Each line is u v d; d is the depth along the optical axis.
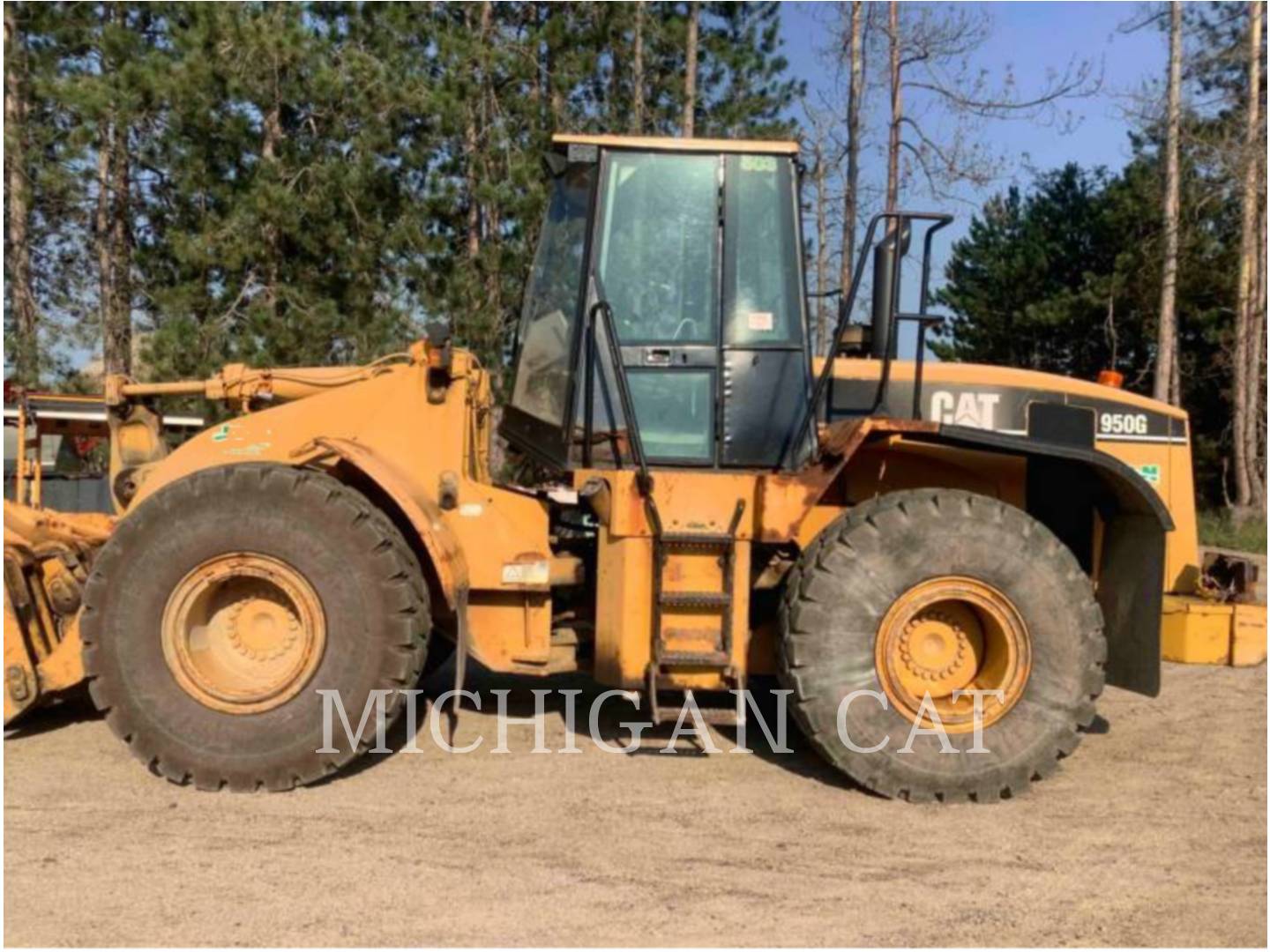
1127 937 3.29
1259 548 16.62
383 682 4.41
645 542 4.65
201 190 13.43
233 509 4.44
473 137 13.98
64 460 7.98
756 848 3.94
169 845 3.85
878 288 4.88
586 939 3.21
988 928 3.34
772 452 5.00
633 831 4.07
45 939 3.16
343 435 4.95
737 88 16.36
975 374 5.50
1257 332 19.66
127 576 4.43
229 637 4.58
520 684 6.45
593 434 4.98
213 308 13.45
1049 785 4.70
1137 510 4.98
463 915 3.36
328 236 13.41
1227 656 5.02
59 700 5.49
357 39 14.00
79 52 14.79
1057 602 4.51
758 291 5.04
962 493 4.60
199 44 12.95
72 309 16.80
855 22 16.72
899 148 16.50
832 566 4.48
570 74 14.52
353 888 3.54
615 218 5.05
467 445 5.00
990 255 26.73
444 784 4.57
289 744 4.38
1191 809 4.40
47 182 14.66
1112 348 23.44
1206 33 18.03
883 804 4.43
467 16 14.55
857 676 4.45
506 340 13.71
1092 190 25.91
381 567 4.43
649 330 5.02
